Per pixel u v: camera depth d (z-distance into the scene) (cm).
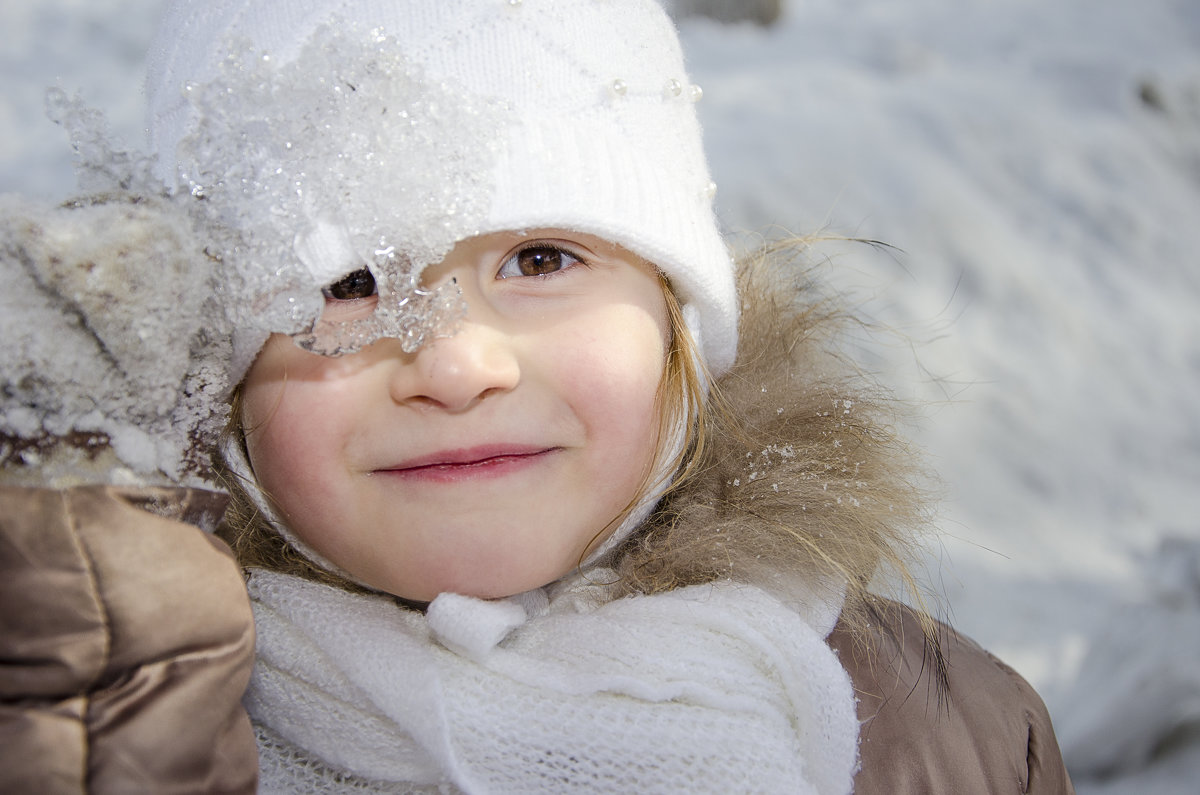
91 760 45
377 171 49
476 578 52
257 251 49
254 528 56
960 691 58
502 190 50
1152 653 101
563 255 53
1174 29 310
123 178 50
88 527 46
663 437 55
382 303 50
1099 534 159
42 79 206
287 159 50
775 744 52
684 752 52
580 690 52
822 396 60
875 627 59
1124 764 91
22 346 46
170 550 47
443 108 50
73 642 45
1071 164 231
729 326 57
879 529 58
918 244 198
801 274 66
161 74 54
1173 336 199
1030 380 182
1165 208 227
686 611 54
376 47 50
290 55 51
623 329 53
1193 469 176
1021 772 58
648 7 56
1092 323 197
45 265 46
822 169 204
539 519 52
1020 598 137
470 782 50
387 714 51
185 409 50
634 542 57
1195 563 127
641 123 53
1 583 45
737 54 270
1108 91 261
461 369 50
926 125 230
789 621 54
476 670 53
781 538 56
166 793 45
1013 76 267
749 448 58
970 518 158
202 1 53
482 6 52
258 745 54
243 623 47
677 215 54
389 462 51
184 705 46
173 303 48
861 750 55
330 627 53
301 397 51
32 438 47
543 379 52
